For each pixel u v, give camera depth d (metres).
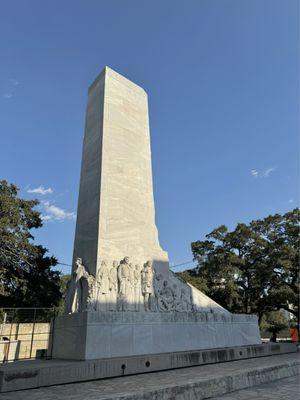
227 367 12.76
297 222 34.56
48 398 7.82
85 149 17.62
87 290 13.38
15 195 30.77
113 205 15.39
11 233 28.27
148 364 12.05
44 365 10.26
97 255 14.02
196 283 32.28
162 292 15.42
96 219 14.82
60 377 9.85
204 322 16.05
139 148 17.88
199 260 36.38
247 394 9.51
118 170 16.27
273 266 32.50
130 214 15.97
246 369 11.55
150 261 15.62
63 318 13.55
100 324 12.17
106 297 13.50
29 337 22.31
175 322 14.77
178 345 14.45
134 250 15.43
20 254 28.31
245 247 34.94
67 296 14.62
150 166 18.23
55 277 31.16
